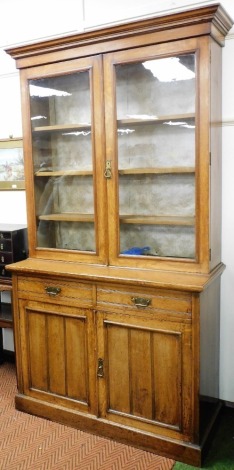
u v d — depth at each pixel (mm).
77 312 2305
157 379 2121
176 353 2053
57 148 2662
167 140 2311
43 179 2637
